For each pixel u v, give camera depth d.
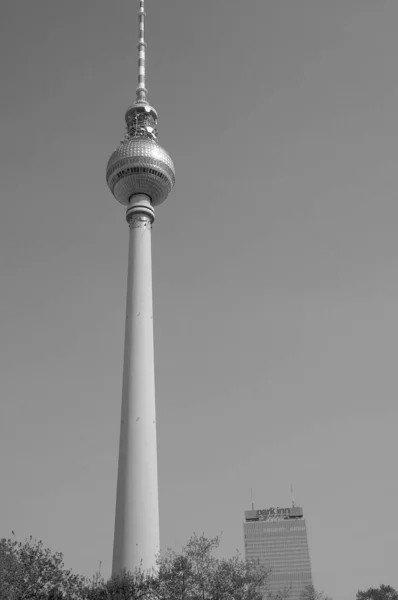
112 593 87.75
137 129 169.12
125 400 132.88
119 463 127.00
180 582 83.75
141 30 193.12
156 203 165.38
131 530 118.00
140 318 141.75
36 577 83.88
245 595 83.44
